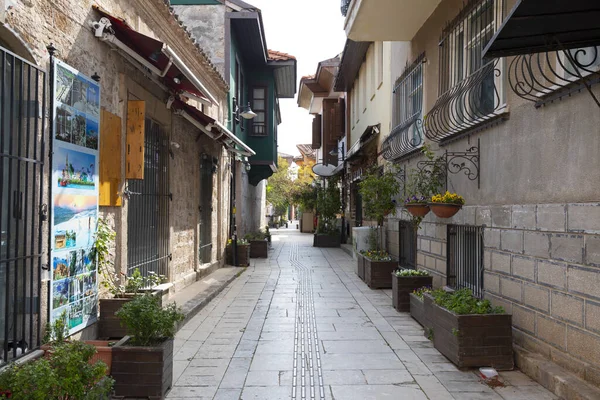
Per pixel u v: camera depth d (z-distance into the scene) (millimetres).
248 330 7258
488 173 6406
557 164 4816
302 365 5629
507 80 5863
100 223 5953
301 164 53688
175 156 9656
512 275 5699
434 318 6242
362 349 6250
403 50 11367
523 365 5215
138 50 6656
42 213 4621
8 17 4137
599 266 4176
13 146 4434
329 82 26312
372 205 11570
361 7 8898
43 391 3213
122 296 6137
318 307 8961
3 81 4102
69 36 5242
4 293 4332
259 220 27281
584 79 4051
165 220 9055
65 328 4934
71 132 5137
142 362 4477
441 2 8570
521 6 3420
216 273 13039
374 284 10922
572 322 4570
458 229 7613
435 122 8453
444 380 5074
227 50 15406
